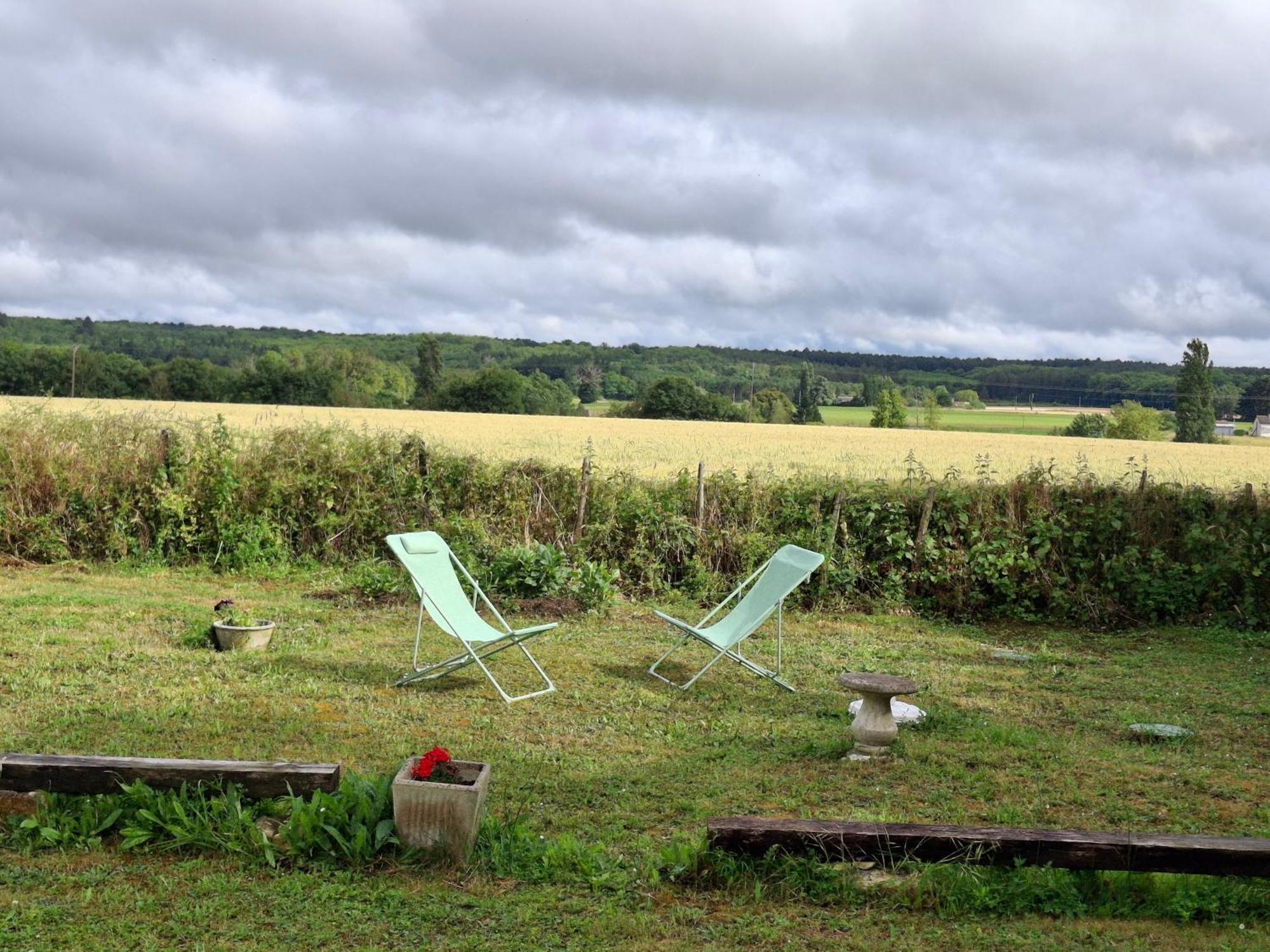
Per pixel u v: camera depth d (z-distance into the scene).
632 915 3.56
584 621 9.46
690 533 11.23
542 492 11.80
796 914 3.62
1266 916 3.69
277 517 11.64
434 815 3.91
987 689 7.61
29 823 3.97
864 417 78.94
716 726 6.30
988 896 3.69
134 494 11.56
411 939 3.36
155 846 3.94
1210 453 35.41
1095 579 10.86
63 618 8.23
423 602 7.11
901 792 5.13
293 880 3.71
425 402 64.19
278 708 6.16
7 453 11.46
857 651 8.76
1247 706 7.30
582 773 5.27
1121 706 7.24
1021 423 70.94
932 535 11.03
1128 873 3.84
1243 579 10.63
